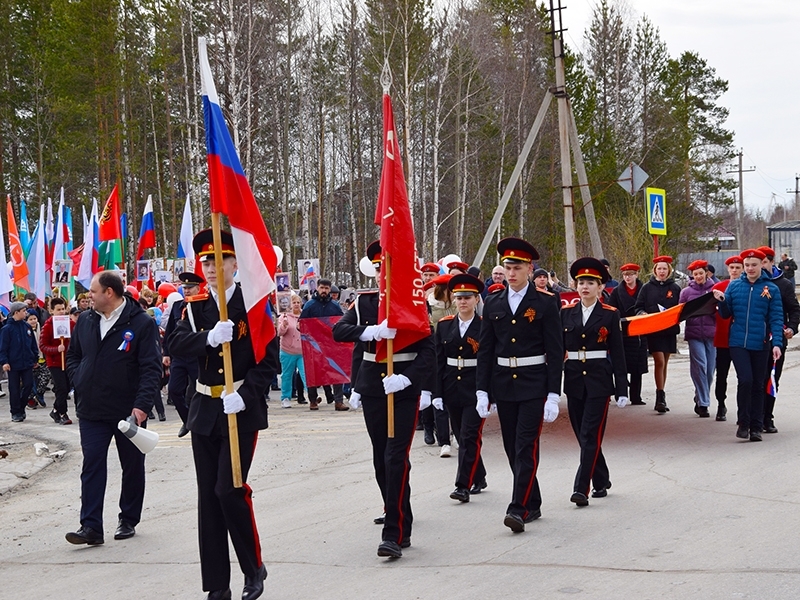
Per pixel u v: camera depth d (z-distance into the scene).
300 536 7.16
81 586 6.07
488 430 11.99
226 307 5.65
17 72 37.72
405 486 6.60
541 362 7.23
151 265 23.95
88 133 33.69
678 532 6.66
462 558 6.29
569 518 7.30
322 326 15.34
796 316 11.11
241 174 5.79
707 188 52.38
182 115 38.47
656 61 46.56
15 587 6.12
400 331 6.80
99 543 7.16
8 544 7.37
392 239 6.81
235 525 5.48
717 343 11.88
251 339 5.68
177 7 34.34
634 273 14.53
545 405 7.16
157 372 7.24
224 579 5.55
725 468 8.96
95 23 31.69
